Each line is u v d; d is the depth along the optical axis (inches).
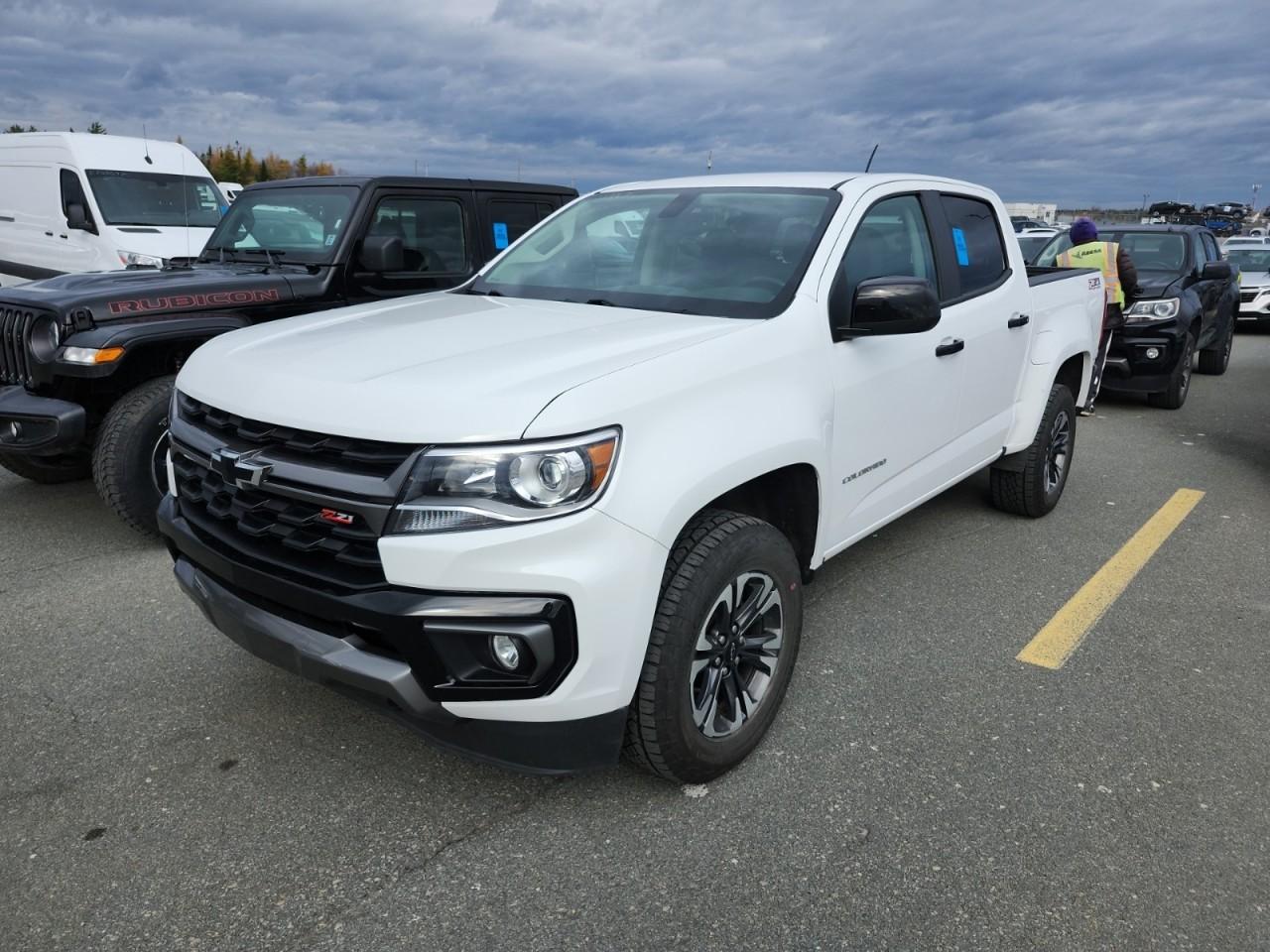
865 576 176.4
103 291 181.5
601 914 90.7
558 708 92.2
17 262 469.7
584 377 94.9
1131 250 394.0
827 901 92.6
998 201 186.2
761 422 108.8
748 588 111.8
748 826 103.7
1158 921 90.3
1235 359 517.7
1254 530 207.2
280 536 98.7
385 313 133.1
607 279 141.9
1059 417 206.8
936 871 97.0
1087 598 167.5
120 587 166.1
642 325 116.7
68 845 99.5
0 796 107.3
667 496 95.1
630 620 93.4
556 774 97.3
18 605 158.1
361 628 91.4
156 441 177.6
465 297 147.3
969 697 132.5
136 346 179.0
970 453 172.9
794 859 98.7
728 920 90.1
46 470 222.1
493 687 90.4
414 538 87.5
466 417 88.3
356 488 90.6
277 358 109.7
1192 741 122.0
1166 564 184.9
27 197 451.2
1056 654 145.8
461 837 101.7
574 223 159.5
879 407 136.1
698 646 105.2
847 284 131.6
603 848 100.1
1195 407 366.0
